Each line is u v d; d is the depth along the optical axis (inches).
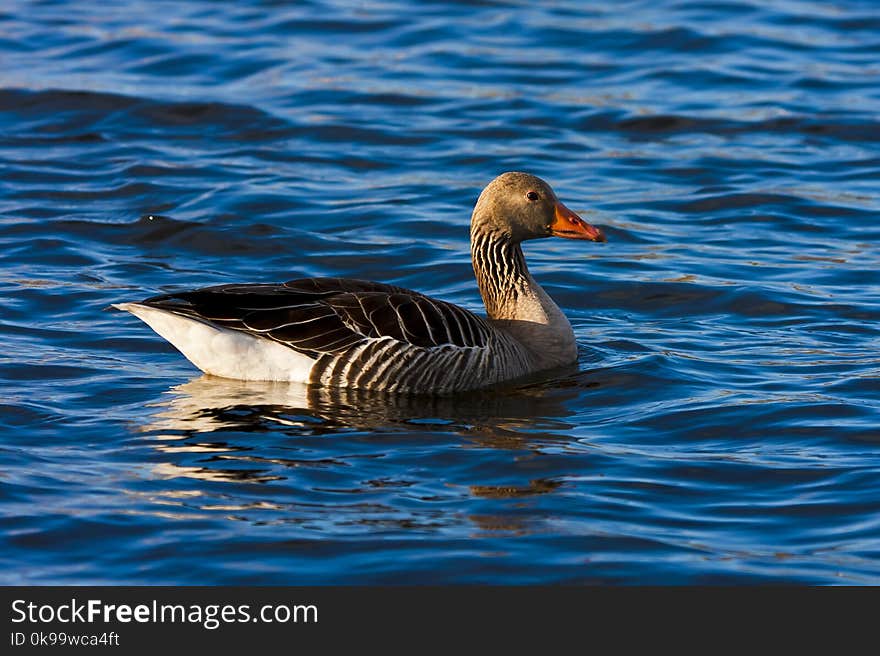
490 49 1192.8
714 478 464.4
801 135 987.9
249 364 561.9
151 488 447.2
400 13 1298.0
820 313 676.1
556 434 511.2
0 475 454.9
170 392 551.5
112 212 832.3
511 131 995.3
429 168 925.2
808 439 500.7
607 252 780.6
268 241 785.6
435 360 555.5
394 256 765.9
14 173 893.2
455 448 491.5
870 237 801.6
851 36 1224.8
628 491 452.1
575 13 1300.4
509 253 615.8
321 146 963.3
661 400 551.5
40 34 1219.2
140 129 992.9
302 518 424.5
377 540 409.4
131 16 1286.9
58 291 690.8
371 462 476.1
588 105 1051.9
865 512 432.5
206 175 898.7
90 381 564.1
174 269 741.9
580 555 401.4
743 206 853.8
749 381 573.3
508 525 422.3
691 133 997.8
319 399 546.3
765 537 415.8
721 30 1231.5
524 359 590.6
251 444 492.1
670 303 702.5
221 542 406.3
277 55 1165.1
